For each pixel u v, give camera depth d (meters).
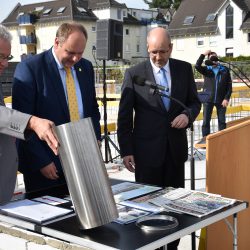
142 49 50.97
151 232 1.83
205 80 8.62
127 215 2.04
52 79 2.95
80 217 1.86
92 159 1.88
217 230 2.93
